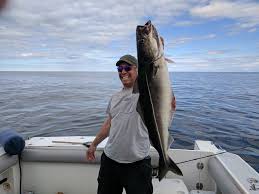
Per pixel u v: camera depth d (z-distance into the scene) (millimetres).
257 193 2332
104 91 25953
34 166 3467
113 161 2551
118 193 2664
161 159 1883
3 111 14250
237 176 2650
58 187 3461
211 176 3148
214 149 3455
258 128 10023
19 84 38125
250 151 7164
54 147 3416
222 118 11812
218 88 28172
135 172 2471
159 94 1733
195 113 12898
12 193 3410
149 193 2531
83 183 3428
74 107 15375
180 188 3068
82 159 3326
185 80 42938
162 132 1788
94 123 10938
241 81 42562
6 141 3111
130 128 2457
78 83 39344
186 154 3355
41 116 12672
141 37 1728
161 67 1723
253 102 17625
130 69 2506
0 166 3004
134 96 2477
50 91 26250
